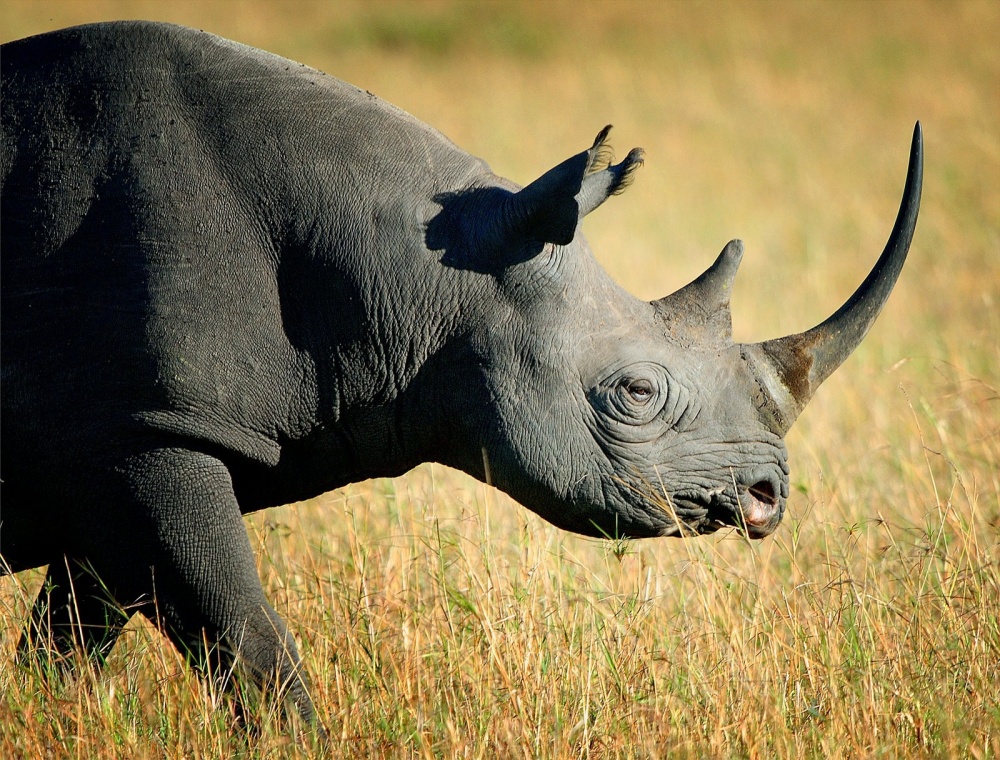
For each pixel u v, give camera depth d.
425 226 18.39
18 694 17.48
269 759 16.56
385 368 18.38
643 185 60.56
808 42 94.00
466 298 18.38
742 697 17.55
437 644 19.47
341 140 18.42
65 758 16.72
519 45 97.12
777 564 23.31
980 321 37.31
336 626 19.83
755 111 75.75
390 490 24.81
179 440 17.30
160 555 17.17
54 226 17.27
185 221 17.47
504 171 62.50
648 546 23.67
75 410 17.06
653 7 108.12
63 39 18.44
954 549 22.25
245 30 100.38
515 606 19.67
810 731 17.28
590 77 86.75
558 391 18.45
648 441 18.73
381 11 106.94
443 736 17.19
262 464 18.16
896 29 95.94
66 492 17.33
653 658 18.36
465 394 18.56
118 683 18.44
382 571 21.81
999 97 73.81
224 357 17.44
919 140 19.30
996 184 54.97
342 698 17.75
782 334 38.38
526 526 20.89
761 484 19.44
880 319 39.03
